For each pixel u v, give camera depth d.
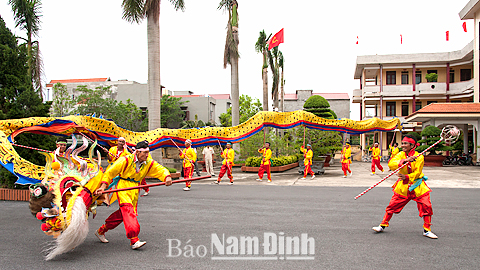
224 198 9.25
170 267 4.04
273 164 18.75
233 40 19.58
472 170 18.70
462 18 25.17
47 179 5.23
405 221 6.39
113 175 4.66
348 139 17.22
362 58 33.78
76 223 4.21
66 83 43.38
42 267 4.04
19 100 9.99
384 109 35.25
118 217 4.93
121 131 12.52
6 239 5.29
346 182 13.29
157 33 15.44
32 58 14.46
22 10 13.33
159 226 6.06
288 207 7.84
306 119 15.28
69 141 13.18
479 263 4.16
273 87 30.44
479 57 23.84
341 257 4.39
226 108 49.22
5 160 7.69
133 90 39.16
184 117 42.19
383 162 28.84
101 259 4.33
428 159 22.59
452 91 32.03
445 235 5.41
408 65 33.72
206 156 16.66
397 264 4.12
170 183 4.92
